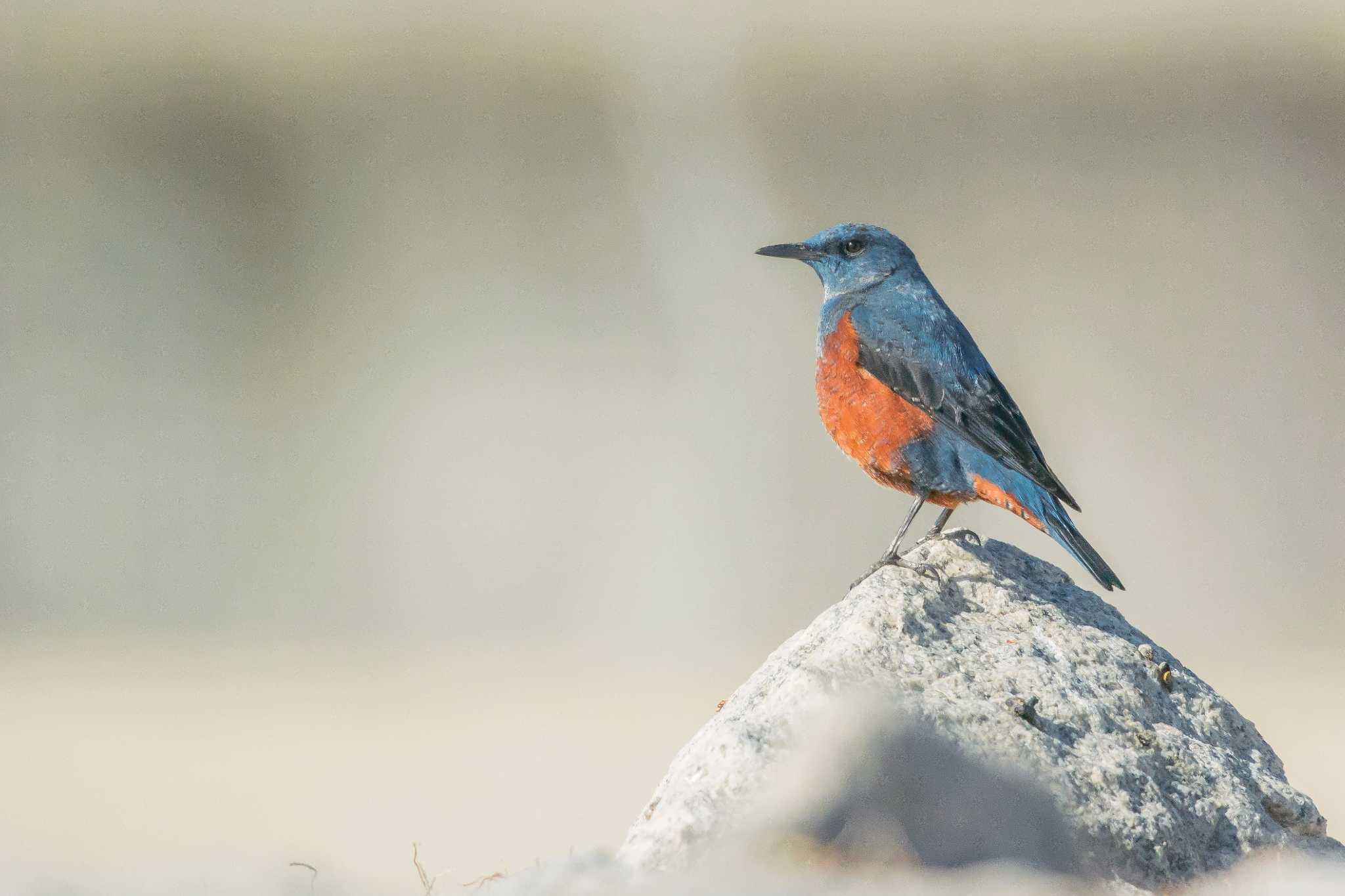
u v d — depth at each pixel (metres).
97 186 29.05
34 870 6.73
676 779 5.68
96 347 28.27
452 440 28.06
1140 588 26.50
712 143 30.34
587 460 27.80
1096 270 29.52
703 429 27.91
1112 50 30.34
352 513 27.36
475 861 11.23
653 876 5.16
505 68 30.38
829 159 30.34
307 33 29.34
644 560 26.45
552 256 30.06
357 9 30.06
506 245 30.06
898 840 5.30
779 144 30.28
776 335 29.42
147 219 29.11
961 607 6.86
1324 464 27.86
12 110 28.95
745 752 5.55
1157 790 6.02
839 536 26.39
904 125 30.39
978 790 5.60
